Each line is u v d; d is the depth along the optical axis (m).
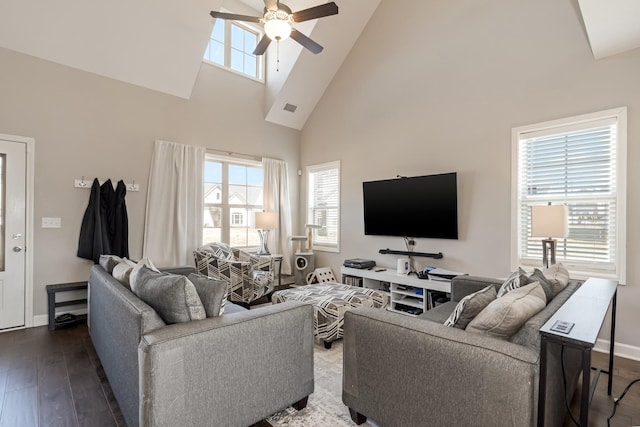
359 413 1.74
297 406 1.92
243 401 1.62
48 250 3.46
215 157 4.77
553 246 2.64
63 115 3.54
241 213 5.17
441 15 3.96
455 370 1.33
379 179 4.60
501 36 3.45
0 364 2.49
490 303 1.55
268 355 1.73
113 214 3.77
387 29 4.54
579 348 1.04
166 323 1.61
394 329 1.54
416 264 4.17
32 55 3.36
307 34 4.52
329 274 5.02
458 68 3.79
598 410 1.95
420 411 1.44
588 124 2.93
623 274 2.75
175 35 3.89
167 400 1.36
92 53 3.62
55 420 1.79
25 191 3.33
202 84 4.64
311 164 5.68
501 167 3.43
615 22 2.33
